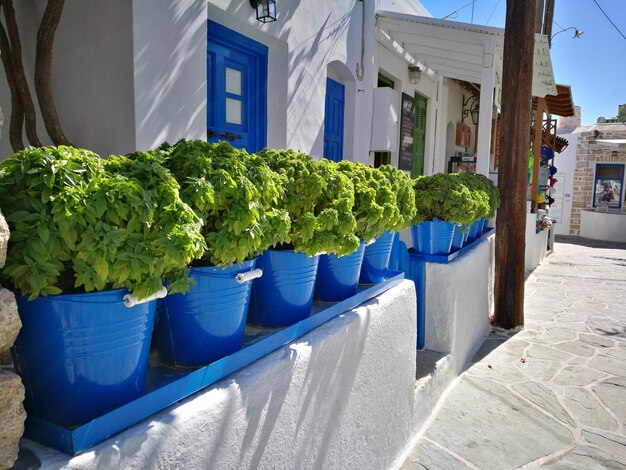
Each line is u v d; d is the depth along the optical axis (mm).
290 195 2107
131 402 1331
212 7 3861
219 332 1746
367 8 6266
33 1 3621
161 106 3455
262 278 2160
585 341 5523
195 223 1443
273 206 2062
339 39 5750
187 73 3643
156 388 1525
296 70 4934
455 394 3994
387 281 2984
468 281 4629
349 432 2381
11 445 1116
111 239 1234
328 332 2188
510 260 5871
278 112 4855
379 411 2713
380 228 2600
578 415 3740
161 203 1384
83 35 3486
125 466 1250
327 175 2283
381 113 6441
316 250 2125
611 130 19000
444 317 4109
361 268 2990
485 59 6316
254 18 4262
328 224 2150
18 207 1229
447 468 2961
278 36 4586
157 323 1770
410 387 3178
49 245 1198
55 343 1270
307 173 2168
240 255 1678
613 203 19188
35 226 1205
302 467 2004
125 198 1287
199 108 3785
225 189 1635
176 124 3592
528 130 5758
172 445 1366
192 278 1613
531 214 10406
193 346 1721
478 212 4906
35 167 1218
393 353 2885
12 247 1232
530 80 5656
